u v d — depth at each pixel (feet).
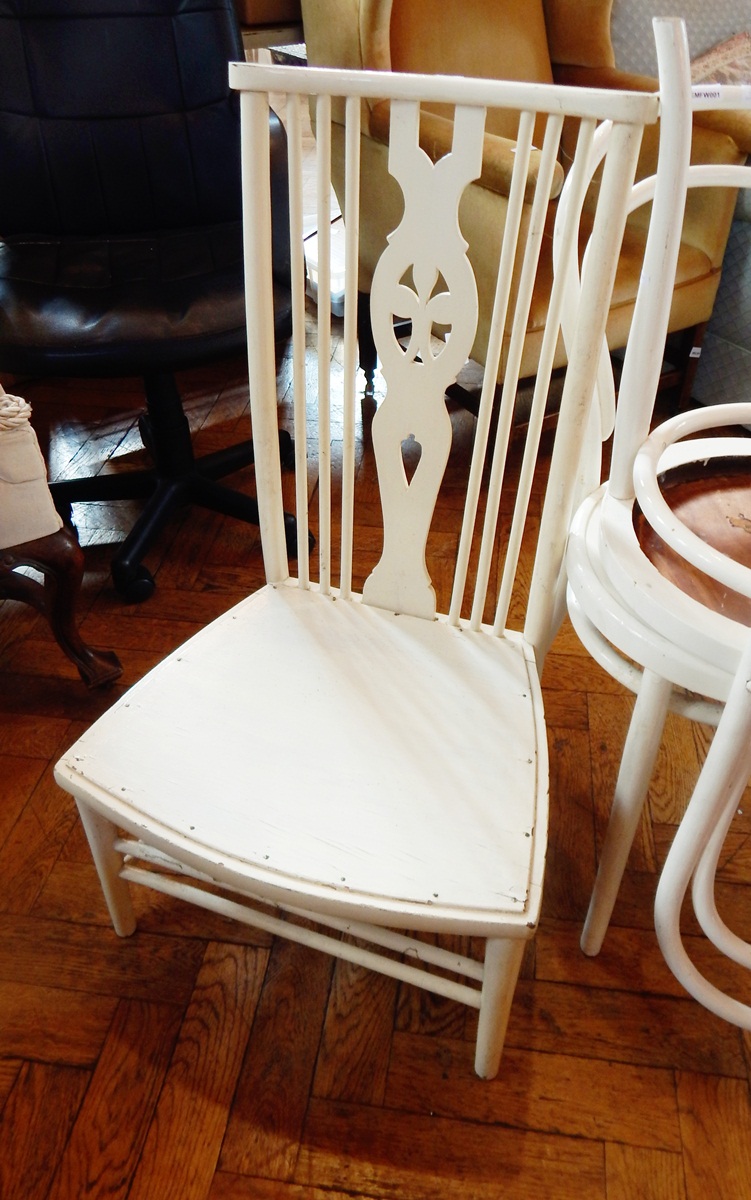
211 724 2.56
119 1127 2.81
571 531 2.60
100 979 3.20
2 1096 2.89
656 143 5.59
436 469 2.64
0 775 3.92
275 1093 2.90
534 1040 3.05
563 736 4.15
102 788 2.40
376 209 5.59
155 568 5.19
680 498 2.68
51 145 4.67
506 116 6.00
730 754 2.06
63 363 4.05
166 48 4.65
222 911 2.86
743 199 5.70
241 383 7.02
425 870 2.20
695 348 6.39
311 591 3.09
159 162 4.85
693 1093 2.92
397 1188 2.70
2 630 4.72
